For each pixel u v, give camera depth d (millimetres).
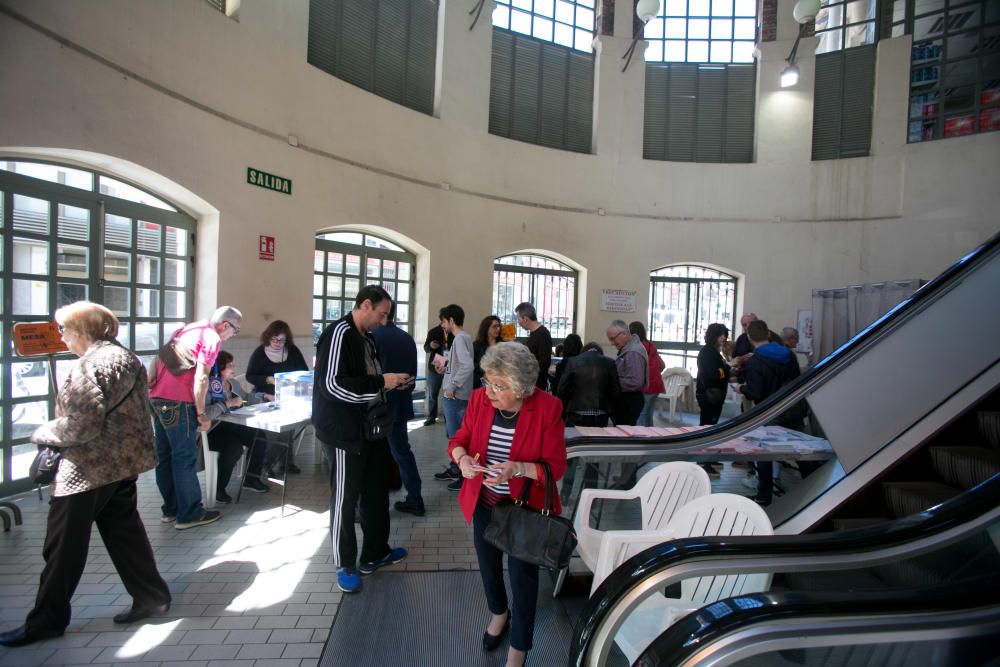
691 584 2289
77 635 2393
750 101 10008
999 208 8531
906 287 6742
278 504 4117
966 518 1754
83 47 3988
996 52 8641
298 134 6176
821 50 9727
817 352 8094
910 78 9227
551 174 9219
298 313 6301
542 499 2172
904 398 3205
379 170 7230
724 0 9992
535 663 2324
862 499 3033
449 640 2457
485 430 2271
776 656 1700
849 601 1429
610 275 9602
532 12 9305
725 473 5402
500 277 9211
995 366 3213
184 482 3557
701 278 10156
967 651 1551
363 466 2906
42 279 4055
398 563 3195
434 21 8195
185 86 4875
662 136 10047
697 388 5547
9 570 2947
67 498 2293
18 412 3945
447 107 8133
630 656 2082
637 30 9664
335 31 6965
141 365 2512
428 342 7070
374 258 7605
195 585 2861
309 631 2486
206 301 5379
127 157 4359
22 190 3900
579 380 4402
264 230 5816
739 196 9820
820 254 9586
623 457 3217
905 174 9156
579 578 2998
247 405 4320
